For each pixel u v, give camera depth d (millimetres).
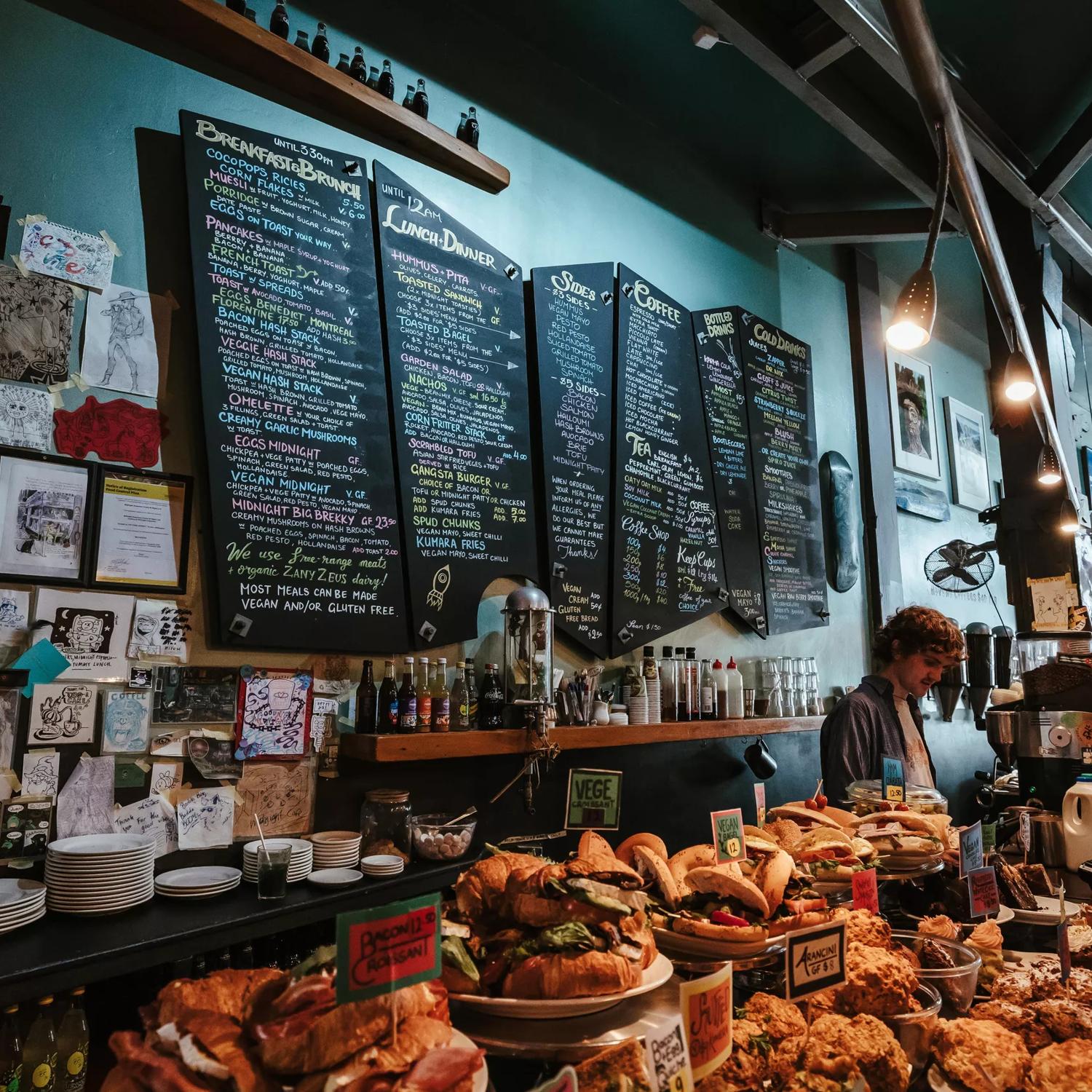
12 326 2047
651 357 3689
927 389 5648
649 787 3254
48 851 1855
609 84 3654
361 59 2719
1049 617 4227
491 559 2924
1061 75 3670
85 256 2182
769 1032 1189
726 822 1564
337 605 2480
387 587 2611
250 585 2311
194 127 2393
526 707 2643
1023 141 4137
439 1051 868
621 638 3291
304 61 2525
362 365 2680
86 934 1707
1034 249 4375
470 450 2936
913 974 1319
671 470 3693
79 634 2047
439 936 953
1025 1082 1185
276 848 2129
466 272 3031
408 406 2783
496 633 2939
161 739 2135
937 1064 1249
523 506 3070
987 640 4746
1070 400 4863
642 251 3799
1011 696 3529
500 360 3094
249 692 2293
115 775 2053
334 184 2701
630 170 3797
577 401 3338
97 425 2146
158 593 2186
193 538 2273
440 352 2904
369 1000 861
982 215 2957
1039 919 1809
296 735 2361
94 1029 1862
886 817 1952
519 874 1236
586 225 3557
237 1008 929
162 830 2105
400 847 2365
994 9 3256
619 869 1248
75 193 2186
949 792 5027
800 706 4074
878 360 5148
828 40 3121
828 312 4922
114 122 2279
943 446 5754
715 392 4031
